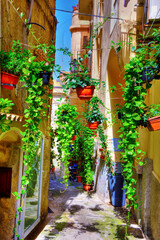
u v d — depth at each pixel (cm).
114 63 842
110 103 888
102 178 945
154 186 532
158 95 509
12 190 466
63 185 1167
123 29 568
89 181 1061
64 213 740
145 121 309
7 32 396
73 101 1623
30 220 565
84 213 746
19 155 478
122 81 884
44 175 668
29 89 342
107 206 831
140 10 547
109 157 845
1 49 370
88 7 1567
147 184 587
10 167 466
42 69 360
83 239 551
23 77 344
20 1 458
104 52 962
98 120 738
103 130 914
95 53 1278
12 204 464
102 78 1003
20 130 447
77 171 1284
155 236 504
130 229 617
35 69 346
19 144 474
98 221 675
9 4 405
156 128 305
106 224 652
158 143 516
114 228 623
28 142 362
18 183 479
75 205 834
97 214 738
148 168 588
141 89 310
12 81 344
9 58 344
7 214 461
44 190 673
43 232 585
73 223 654
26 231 521
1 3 373
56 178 1322
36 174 607
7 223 462
